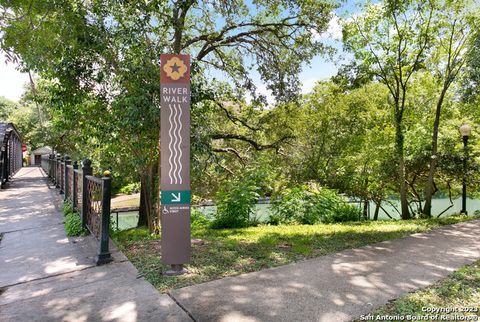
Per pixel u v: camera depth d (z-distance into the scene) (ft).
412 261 13.12
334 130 40.86
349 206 31.12
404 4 25.82
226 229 23.15
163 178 11.44
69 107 20.40
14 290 10.31
